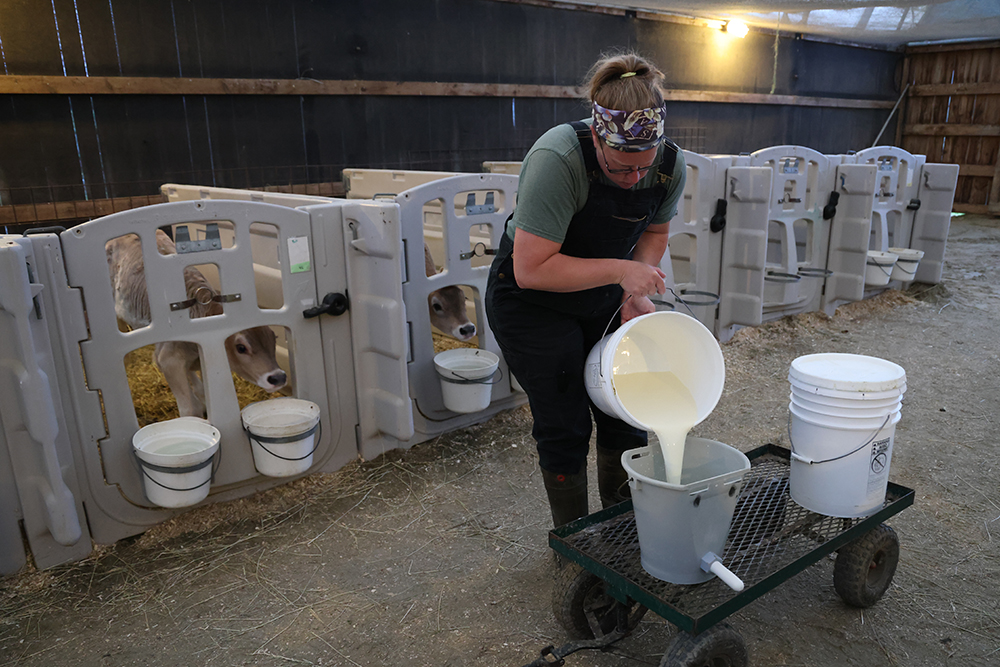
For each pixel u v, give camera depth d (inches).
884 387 71.8
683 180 76.6
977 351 185.9
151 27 190.2
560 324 77.1
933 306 227.6
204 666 77.6
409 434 118.9
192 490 95.9
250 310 106.8
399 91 235.5
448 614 85.7
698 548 65.7
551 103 280.1
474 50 252.1
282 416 110.0
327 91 221.0
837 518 78.1
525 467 123.5
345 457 122.5
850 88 410.3
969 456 126.9
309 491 115.0
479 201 162.4
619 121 62.5
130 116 192.4
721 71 334.6
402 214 119.8
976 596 88.4
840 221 204.7
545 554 98.1
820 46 382.9
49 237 89.1
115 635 82.7
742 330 194.7
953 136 425.7
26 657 79.2
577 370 78.6
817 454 76.3
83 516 97.3
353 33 224.1
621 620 71.1
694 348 76.3
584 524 75.4
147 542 101.0
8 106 175.8
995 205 409.4
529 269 69.7
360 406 121.6
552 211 68.1
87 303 93.3
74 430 94.9
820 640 80.1
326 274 113.9
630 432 85.7
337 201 125.8
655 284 69.2
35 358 84.2
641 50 299.4
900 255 219.0
